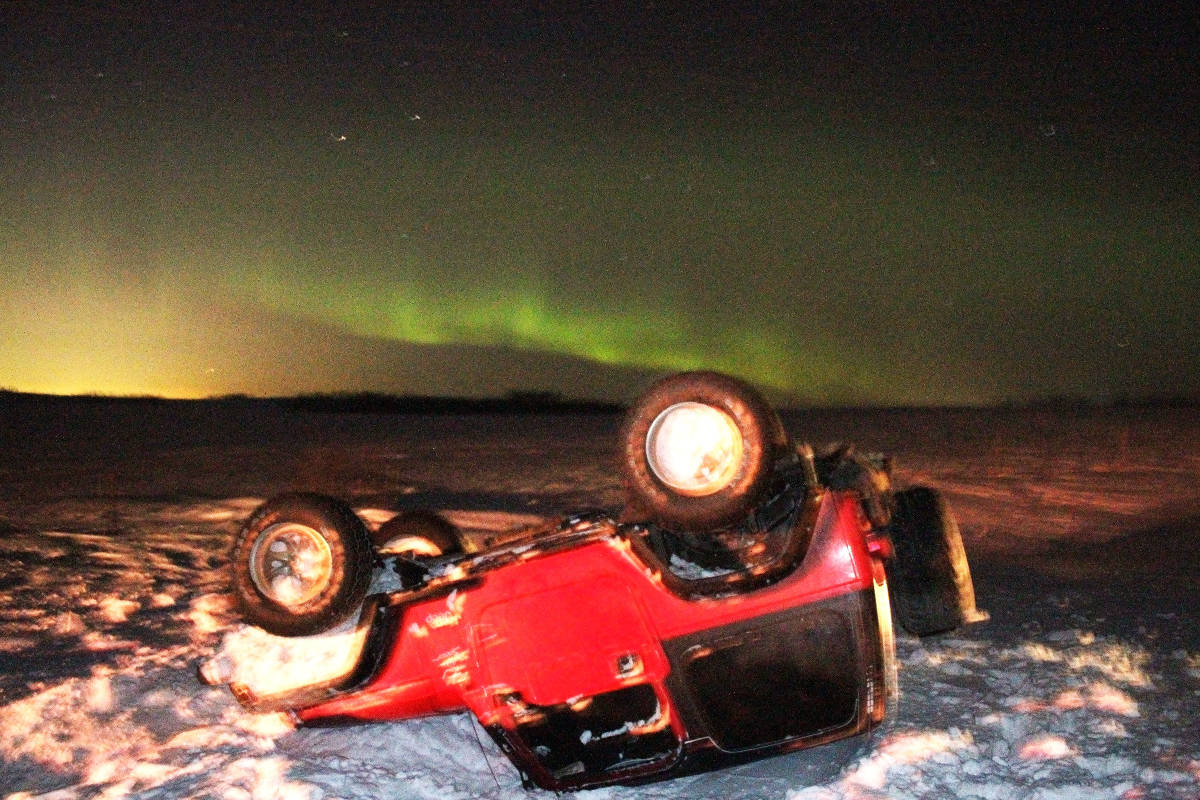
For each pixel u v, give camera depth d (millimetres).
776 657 3729
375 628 3984
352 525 4066
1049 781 3797
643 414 3789
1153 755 4062
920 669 5348
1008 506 11898
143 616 6555
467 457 18062
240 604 4020
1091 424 21578
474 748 4430
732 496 3715
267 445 20734
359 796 3811
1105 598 7246
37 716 4715
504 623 3863
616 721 3842
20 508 11555
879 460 5086
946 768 3939
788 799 3699
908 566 4734
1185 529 10352
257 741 4398
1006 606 7004
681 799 3867
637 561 3791
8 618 6441
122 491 13578
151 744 4496
